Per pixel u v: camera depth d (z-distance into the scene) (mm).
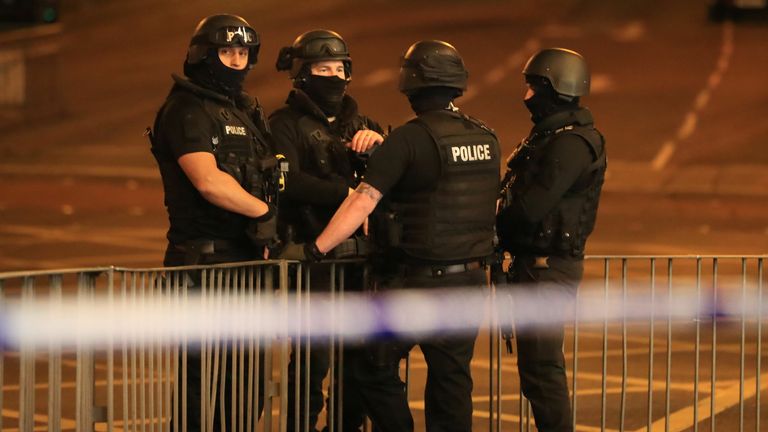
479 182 17969
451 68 17844
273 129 19734
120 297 15195
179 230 18188
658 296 23000
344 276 19125
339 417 18688
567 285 18922
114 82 115500
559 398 18844
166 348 16094
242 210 17734
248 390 17453
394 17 140500
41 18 132625
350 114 20656
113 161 88688
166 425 16125
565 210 18719
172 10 143625
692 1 152500
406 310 17906
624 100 105250
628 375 29547
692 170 82500
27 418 13977
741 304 20719
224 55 18016
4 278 13695
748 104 104562
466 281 18000
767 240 57281
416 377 29078
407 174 17672
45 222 61625
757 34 135125
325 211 19812
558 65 18656
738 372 30000
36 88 111312
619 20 141125
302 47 20016
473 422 24906
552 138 18609
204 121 17703
